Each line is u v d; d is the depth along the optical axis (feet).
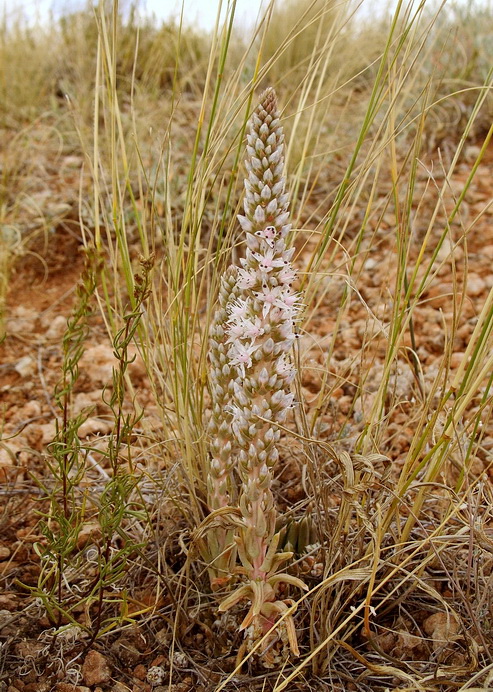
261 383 0.82
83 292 0.89
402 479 0.98
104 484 1.24
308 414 1.44
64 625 1.01
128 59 2.84
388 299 1.80
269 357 0.81
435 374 1.51
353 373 1.55
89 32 3.04
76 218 2.17
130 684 0.95
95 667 0.96
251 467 0.86
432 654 0.96
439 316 1.75
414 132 2.40
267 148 0.76
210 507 1.05
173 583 1.06
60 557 0.94
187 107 2.70
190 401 1.15
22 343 1.79
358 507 0.90
